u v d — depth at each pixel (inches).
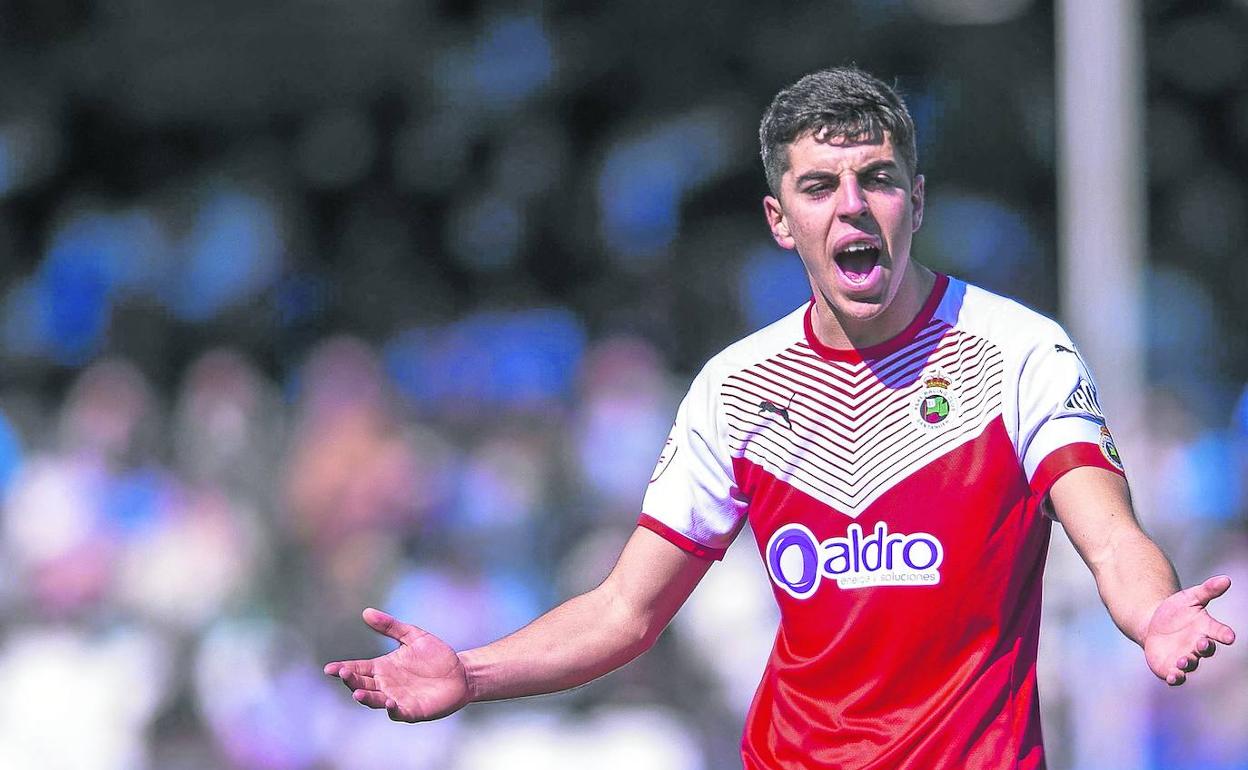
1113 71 1170.6
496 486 1352.1
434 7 1980.8
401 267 2026.3
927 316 522.6
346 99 1995.6
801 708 522.6
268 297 1994.3
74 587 1268.5
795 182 509.0
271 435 1521.9
